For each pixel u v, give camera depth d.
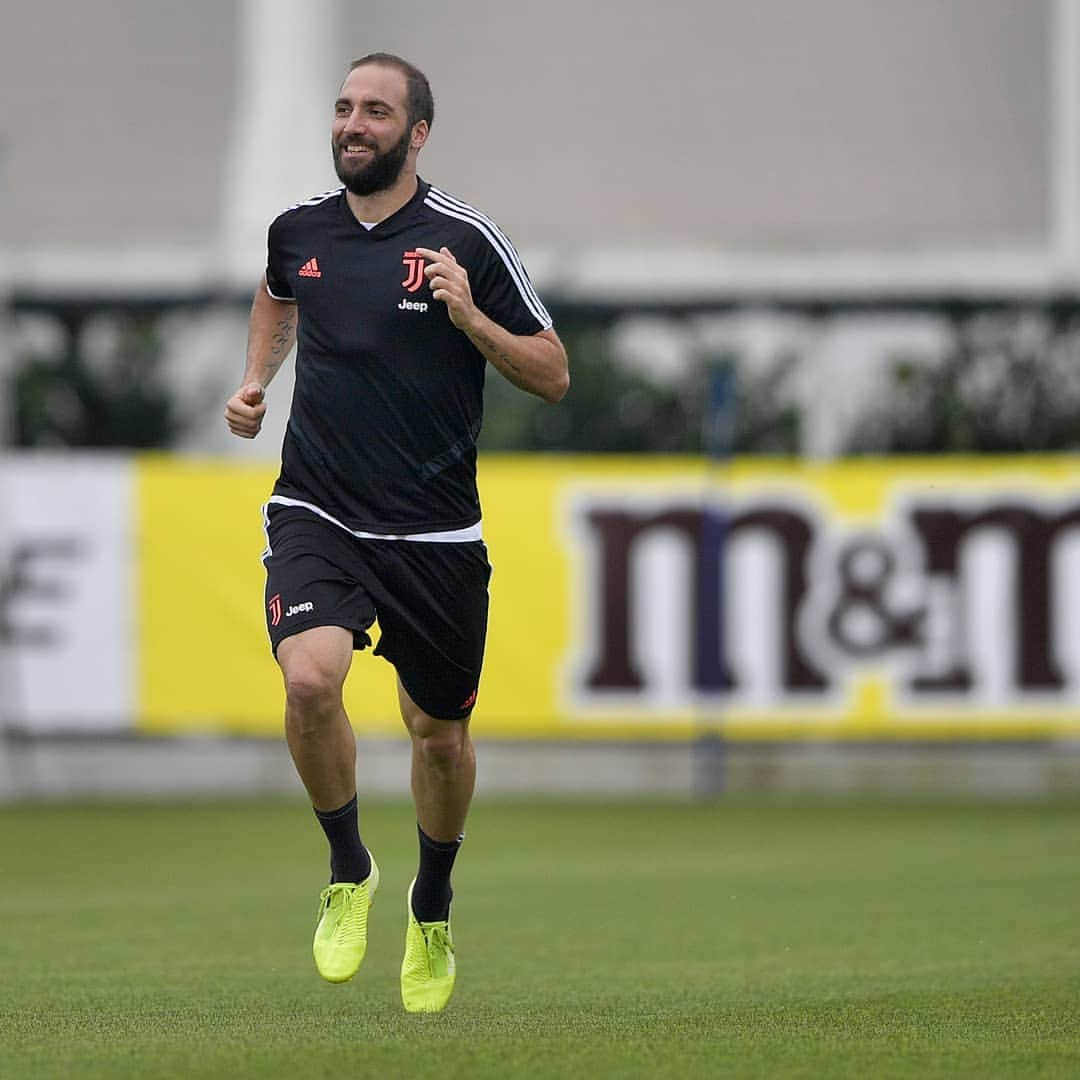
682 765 51.59
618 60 62.38
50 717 46.12
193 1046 15.62
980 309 52.28
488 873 32.66
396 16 62.38
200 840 39.00
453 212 16.95
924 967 21.25
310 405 16.91
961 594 45.91
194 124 60.69
